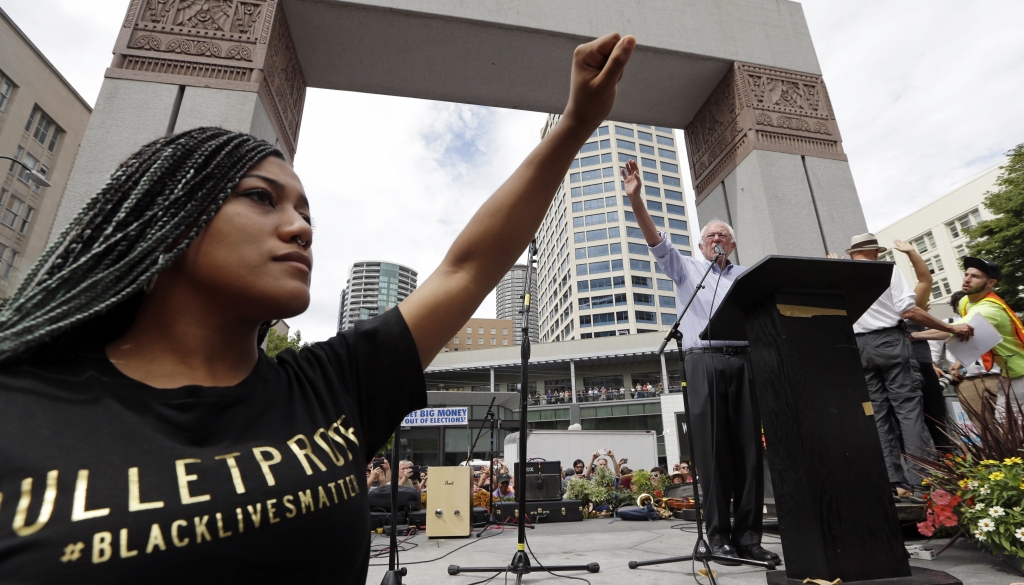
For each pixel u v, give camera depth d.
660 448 31.78
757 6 6.41
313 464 0.61
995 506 2.20
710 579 2.16
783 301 1.87
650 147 80.31
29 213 25.06
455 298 0.88
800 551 1.70
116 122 4.29
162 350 0.63
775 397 1.85
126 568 0.44
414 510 5.86
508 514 6.75
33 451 0.47
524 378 2.65
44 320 0.53
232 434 0.57
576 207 76.62
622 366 36.53
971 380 3.55
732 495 2.71
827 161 5.84
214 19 4.77
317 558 0.56
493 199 0.92
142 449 0.51
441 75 6.03
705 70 6.19
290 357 0.76
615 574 2.48
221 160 0.65
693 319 2.90
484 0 5.52
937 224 43.56
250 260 0.63
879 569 1.62
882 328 3.57
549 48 5.74
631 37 0.77
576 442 12.38
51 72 26.02
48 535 0.43
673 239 75.62
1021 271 16.69
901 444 3.73
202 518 0.49
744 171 5.80
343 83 6.11
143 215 0.61
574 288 72.38
